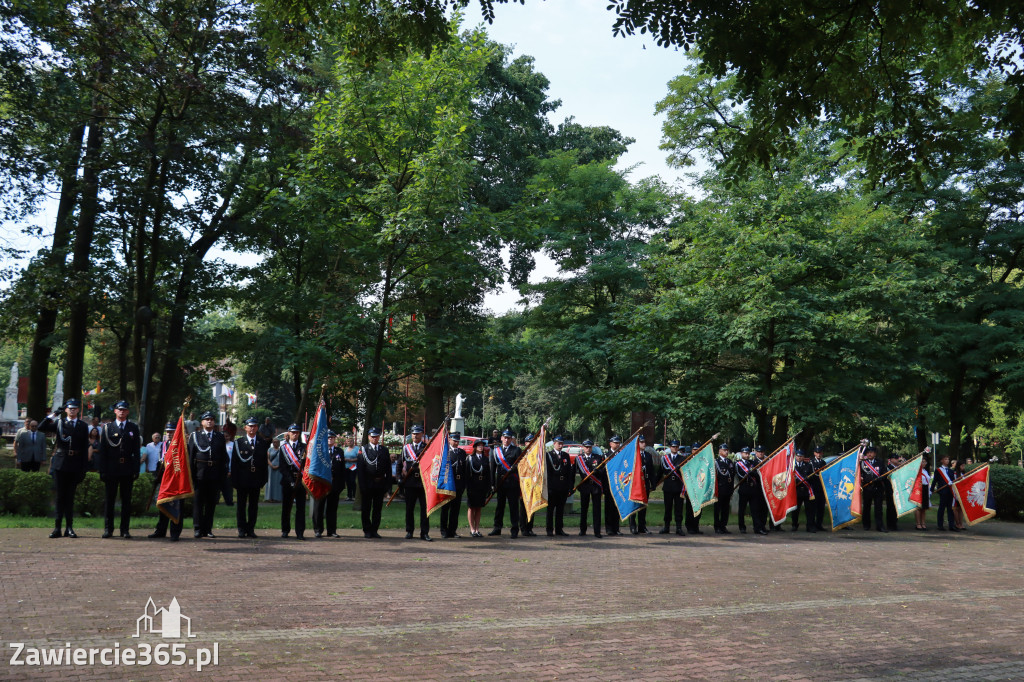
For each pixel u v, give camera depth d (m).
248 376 29.67
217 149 27.23
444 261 22.61
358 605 9.02
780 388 24.02
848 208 25.31
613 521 19.45
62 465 13.79
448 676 6.32
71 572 10.23
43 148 25.17
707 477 20.03
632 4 9.16
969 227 31.92
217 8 24.45
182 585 9.68
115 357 41.66
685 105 31.25
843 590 11.89
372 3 11.23
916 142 10.47
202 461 14.91
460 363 23.73
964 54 10.00
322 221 21.59
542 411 74.62
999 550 18.98
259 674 6.14
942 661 7.47
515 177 37.78
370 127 22.31
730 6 9.07
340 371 23.03
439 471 16.12
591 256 33.59
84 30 22.78
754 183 25.41
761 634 8.45
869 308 23.66
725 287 24.94
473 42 22.14
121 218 26.30
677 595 10.74
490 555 14.19
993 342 29.73
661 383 26.20
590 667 6.79
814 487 22.41
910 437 38.91
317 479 15.52
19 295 24.95
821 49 9.33
